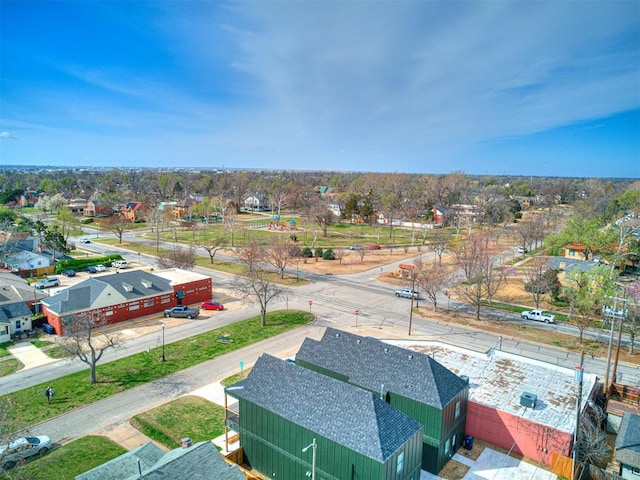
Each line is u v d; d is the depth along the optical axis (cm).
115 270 8544
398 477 2494
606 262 8438
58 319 5131
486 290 6862
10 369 4300
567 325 5834
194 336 5241
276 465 2825
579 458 2919
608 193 19200
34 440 3025
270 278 8181
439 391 2953
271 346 4959
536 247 10919
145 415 3500
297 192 19912
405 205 17825
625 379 4284
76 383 4041
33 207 18300
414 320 6003
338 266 9356
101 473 2317
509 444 3162
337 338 3603
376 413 2508
